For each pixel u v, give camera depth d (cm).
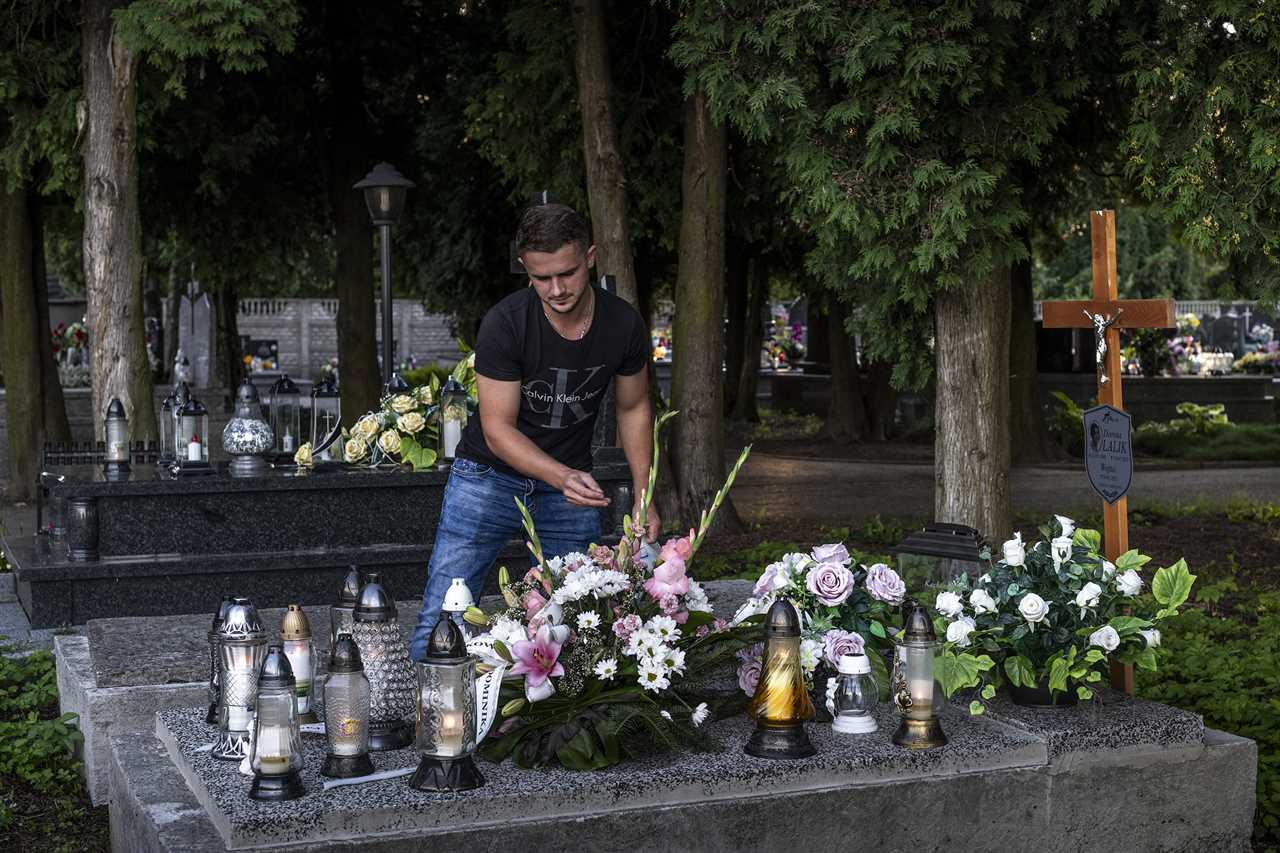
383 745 413
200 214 2078
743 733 427
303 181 2227
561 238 416
